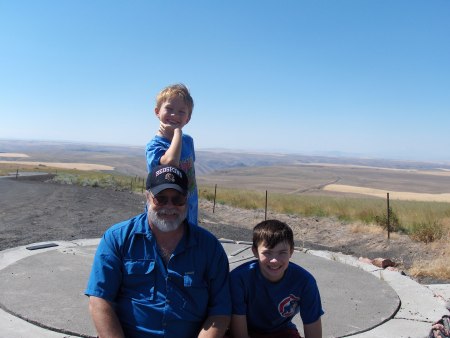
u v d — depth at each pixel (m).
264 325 1.81
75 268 3.24
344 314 2.58
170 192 1.58
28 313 2.35
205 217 9.27
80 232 5.73
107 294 1.60
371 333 2.36
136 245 1.64
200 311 1.65
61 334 2.17
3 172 24.62
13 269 3.14
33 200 9.95
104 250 1.63
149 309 1.60
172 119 1.92
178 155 1.77
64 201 9.92
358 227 7.66
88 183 16.73
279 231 1.68
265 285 1.74
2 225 6.18
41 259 3.46
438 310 2.74
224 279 1.71
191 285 1.62
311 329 1.81
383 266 3.96
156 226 1.61
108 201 10.54
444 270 4.54
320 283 3.18
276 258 1.68
